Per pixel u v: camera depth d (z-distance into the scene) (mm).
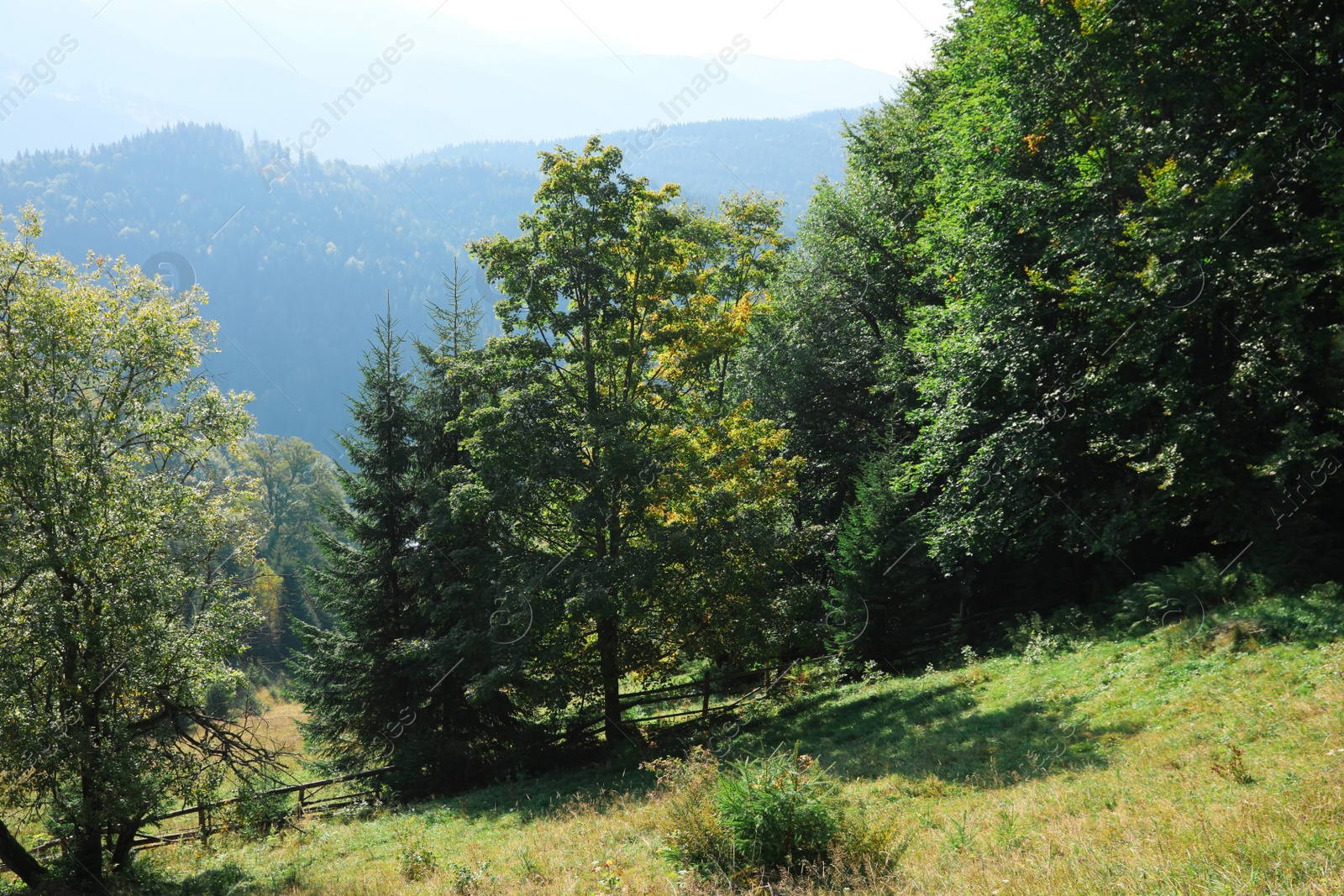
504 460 22422
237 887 15602
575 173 22125
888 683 23656
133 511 15984
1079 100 21453
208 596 17594
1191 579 18641
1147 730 13656
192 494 17297
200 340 17797
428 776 23891
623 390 24250
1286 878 6180
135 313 16938
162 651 15977
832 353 34719
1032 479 22609
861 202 34406
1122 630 19969
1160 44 19688
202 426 17312
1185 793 10031
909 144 33719
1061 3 21016
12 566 14828
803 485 34406
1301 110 18375
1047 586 28344
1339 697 12031
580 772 22094
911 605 25188
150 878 16656
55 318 16047
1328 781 8469
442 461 26391
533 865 12508
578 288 22688
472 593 23484
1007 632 24250
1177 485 18703
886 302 34406
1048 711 16312
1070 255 21562
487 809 19703
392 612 25375
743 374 34906
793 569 31734
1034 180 22094
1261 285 17734
